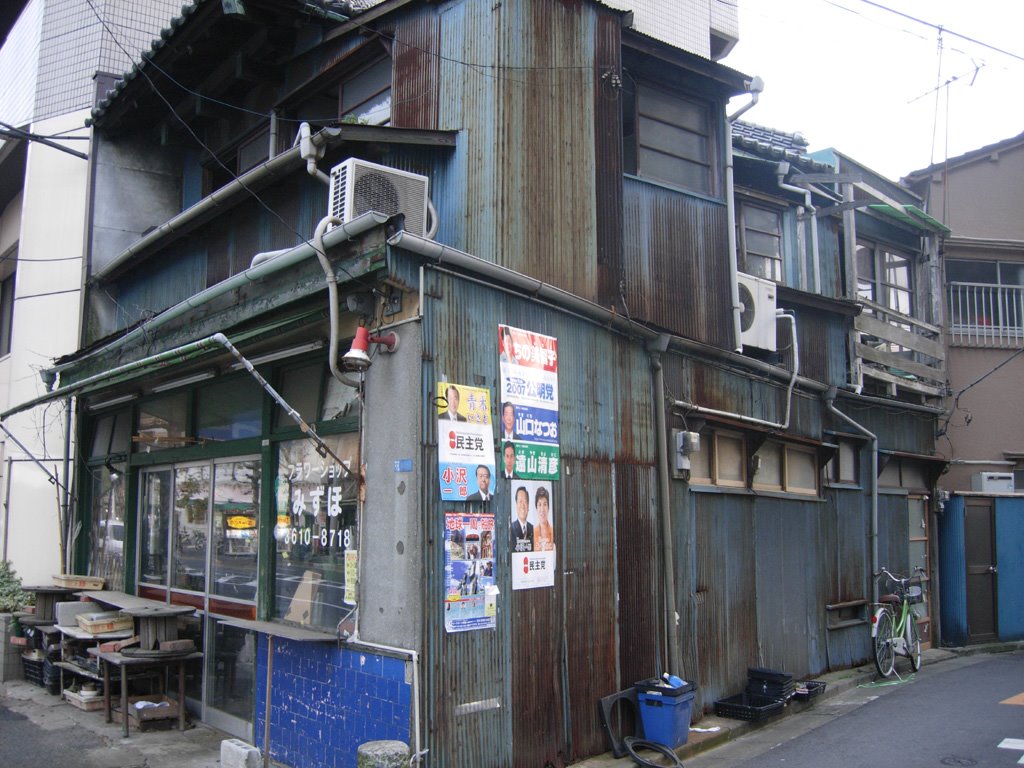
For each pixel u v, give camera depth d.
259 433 7.75
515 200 7.17
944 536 13.65
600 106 8.03
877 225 13.73
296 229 8.22
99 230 11.15
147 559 9.47
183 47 9.62
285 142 9.55
